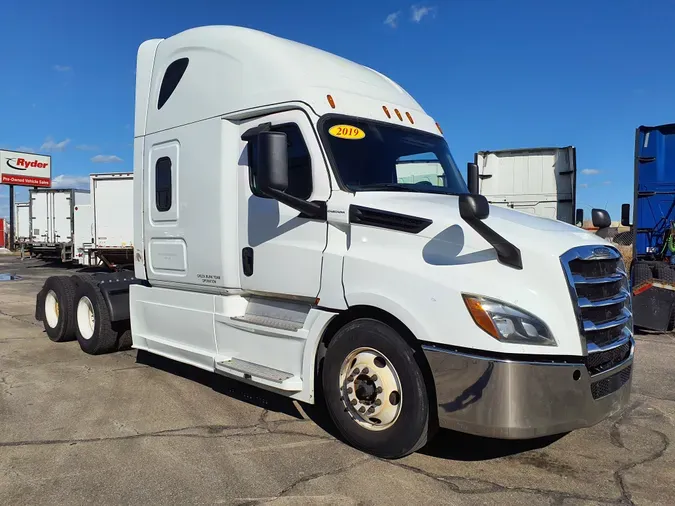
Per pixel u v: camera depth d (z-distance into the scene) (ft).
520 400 11.41
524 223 13.24
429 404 12.65
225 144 16.93
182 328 18.83
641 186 32.73
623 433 15.35
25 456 13.69
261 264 15.99
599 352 12.34
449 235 12.49
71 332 26.48
